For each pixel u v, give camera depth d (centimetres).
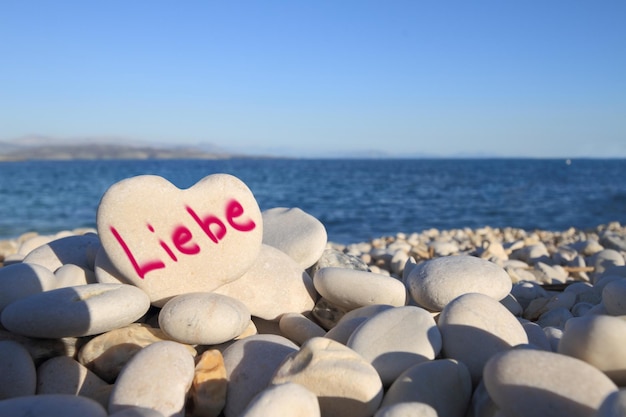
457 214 179
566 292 39
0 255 64
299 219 37
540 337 25
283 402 17
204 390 21
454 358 22
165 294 27
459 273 28
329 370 19
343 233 135
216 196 27
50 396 19
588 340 19
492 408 19
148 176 27
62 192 264
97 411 18
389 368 21
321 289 29
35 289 26
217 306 24
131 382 19
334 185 338
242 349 23
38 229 138
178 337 24
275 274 30
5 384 21
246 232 27
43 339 24
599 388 17
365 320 24
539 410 17
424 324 23
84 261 32
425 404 18
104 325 24
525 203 217
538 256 61
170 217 27
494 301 24
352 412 19
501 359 18
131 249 27
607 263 54
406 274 40
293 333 27
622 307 28
